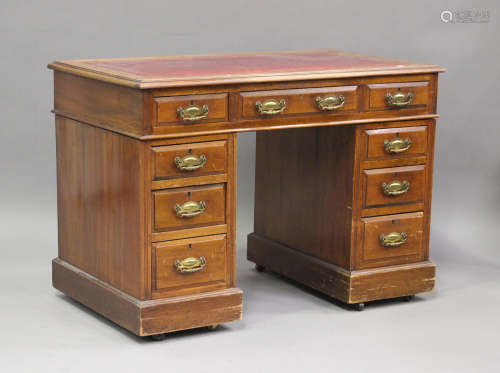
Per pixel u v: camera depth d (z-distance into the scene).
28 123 4.76
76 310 3.88
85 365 3.42
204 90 3.51
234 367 3.42
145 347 3.56
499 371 3.42
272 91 3.63
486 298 4.09
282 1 4.81
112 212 3.64
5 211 4.78
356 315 3.89
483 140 4.98
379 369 3.42
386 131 3.87
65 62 3.86
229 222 3.63
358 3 4.86
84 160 3.77
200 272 3.62
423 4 4.87
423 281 4.03
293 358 3.49
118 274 3.66
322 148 4.00
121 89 3.51
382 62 3.99
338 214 3.94
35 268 4.32
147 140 3.45
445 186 5.00
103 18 4.70
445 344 3.63
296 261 4.17
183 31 4.77
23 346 3.55
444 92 4.93
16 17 4.64
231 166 3.60
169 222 3.53
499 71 4.92
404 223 3.96
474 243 4.74
